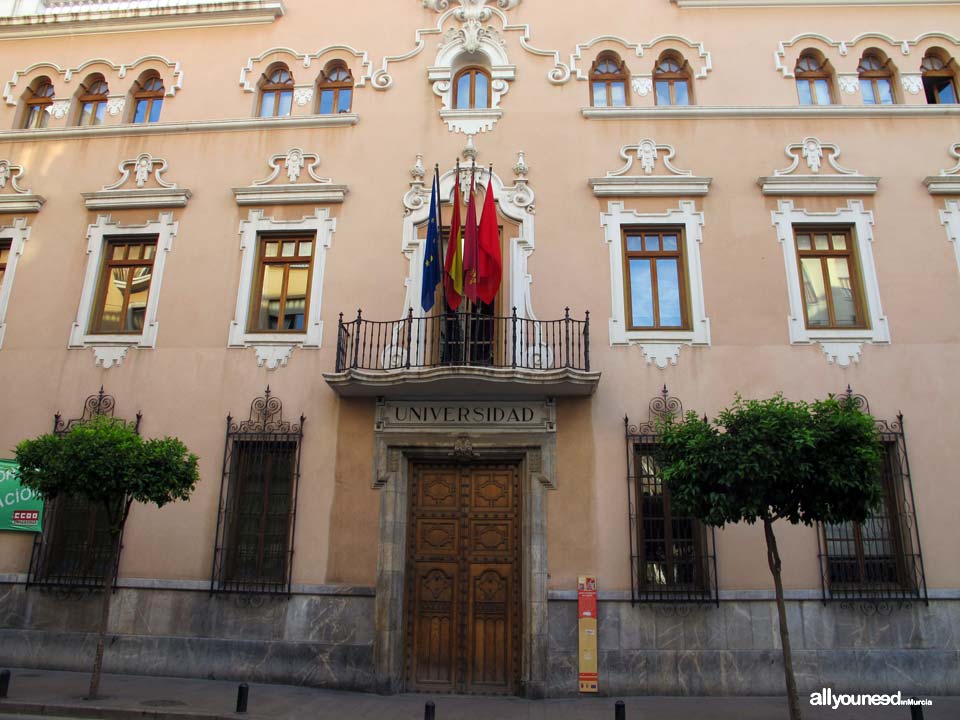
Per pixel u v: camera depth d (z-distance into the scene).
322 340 11.21
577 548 10.01
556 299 11.15
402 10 13.12
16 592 10.51
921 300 10.86
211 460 10.79
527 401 10.57
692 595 9.78
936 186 11.35
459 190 10.89
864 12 12.54
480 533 10.38
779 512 7.57
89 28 13.58
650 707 8.71
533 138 12.09
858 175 11.39
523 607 9.91
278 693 9.19
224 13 13.32
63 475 7.93
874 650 9.48
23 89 13.42
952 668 9.40
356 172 12.13
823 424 7.23
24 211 12.48
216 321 11.48
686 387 10.59
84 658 10.15
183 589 10.26
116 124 12.86
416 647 10.00
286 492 10.69
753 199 11.48
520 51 12.65
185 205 12.16
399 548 10.21
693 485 7.39
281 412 10.90
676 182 11.49
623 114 12.05
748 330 10.82
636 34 12.65
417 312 11.24
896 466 10.16
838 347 10.67
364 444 10.62
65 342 11.63
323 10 13.27
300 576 10.18
